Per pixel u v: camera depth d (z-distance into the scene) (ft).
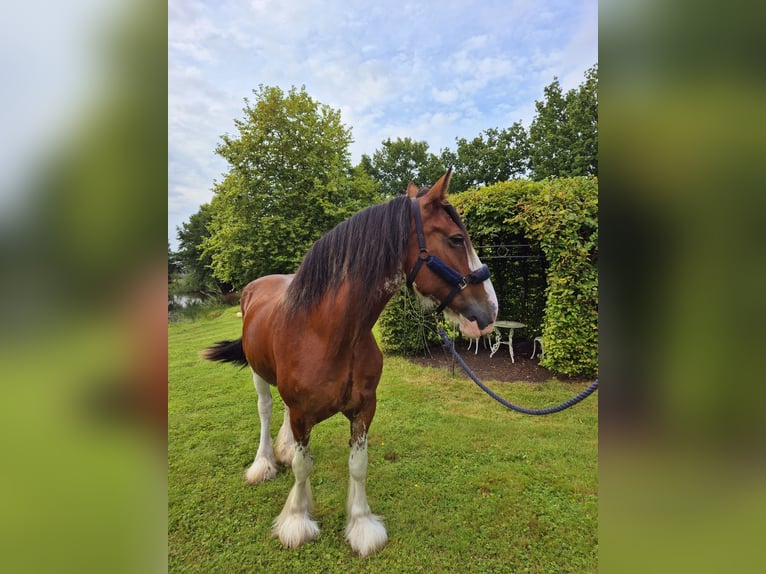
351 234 5.41
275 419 11.65
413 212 5.23
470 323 5.11
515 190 15.55
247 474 8.29
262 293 8.37
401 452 9.33
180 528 6.81
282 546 6.39
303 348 5.57
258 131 39.27
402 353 19.12
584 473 8.37
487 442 9.84
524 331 20.03
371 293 5.31
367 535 6.25
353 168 50.44
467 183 81.92
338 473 8.47
